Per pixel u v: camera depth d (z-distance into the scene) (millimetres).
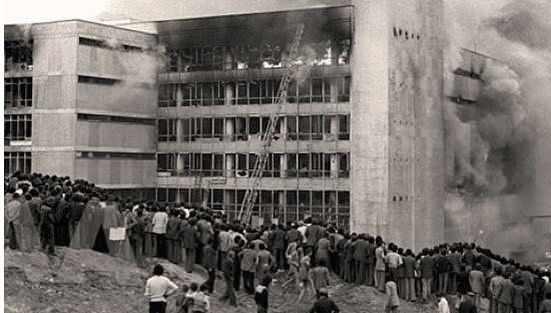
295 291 32062
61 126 66062
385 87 61094
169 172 73500
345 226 65125
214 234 31125
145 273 29156
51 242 27891
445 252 33688
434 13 67000
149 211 32750
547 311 28594
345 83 65750
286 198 67812
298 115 67688
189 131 72688
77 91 65875
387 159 61000
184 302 22234
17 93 68125
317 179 66562
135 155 71875
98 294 26062
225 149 70938
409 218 63500
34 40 67125
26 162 67500
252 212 69125
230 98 70938
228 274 28516
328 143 66375
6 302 23031
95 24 67500
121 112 70188
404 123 63250
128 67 70688
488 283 32281
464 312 25141
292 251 32594
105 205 30328
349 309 30672
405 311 31016
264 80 69375
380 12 61562
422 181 65188
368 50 62062
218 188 70875
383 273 33250
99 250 30688
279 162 68500
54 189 29703
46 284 25625
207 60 72062
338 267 34906
